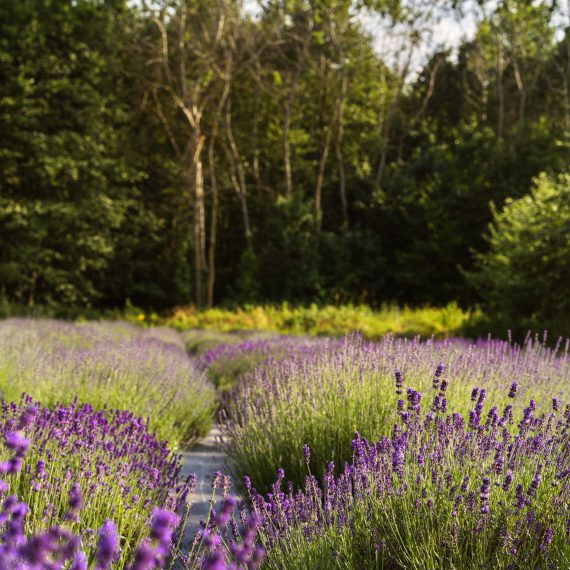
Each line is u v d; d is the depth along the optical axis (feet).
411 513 10.61
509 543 9.42
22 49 102.63
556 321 54.90
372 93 150.82
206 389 30.58
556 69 159.53
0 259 102.47
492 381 17.84
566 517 9.94
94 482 11.69
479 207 122.11
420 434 12.15
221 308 111.04
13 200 97.96
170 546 10.01
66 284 109.29
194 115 125.18
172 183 137.28
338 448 16.12
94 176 109.40
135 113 132.36
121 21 120.06
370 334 63.77
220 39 126.11
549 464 11.22
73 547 4.53
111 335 53.62
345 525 10.64
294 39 136.56
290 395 18.97
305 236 118.62
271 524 10.69
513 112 156.46
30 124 102.47
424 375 18.24
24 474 11.92
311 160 159.02
